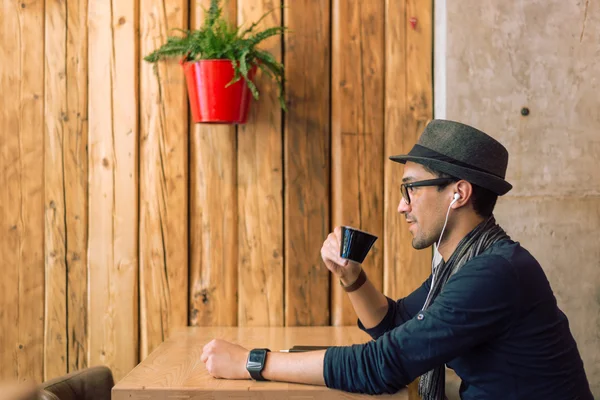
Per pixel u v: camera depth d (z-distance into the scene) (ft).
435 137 5.56
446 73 8.20
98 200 8.59
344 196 8.50
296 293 8.49
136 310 8.58
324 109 8.50
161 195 8.54
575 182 8.39
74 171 8.61
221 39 7.65
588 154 8.41
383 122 8.57
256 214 8.52
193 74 7.69
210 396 5.26
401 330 5.09
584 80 8.38
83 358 8.63
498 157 5.52
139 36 8.57
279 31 8.36
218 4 8.21
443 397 5.71
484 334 4.97
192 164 8.59
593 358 8.45
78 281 8.63
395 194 8.51
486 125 8.27
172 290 8.54
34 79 8.61
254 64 7.88
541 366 5.01
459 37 8.20
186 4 8.54
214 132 8.52
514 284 4.98
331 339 7.52
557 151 8.38
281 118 8.51
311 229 8.50
